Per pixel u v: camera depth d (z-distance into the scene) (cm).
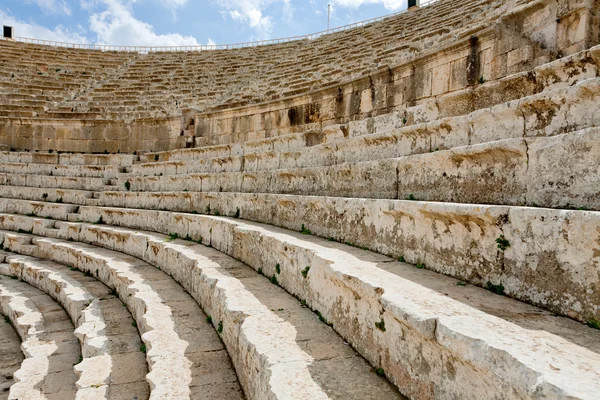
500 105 520
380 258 484
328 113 1368
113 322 705
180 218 1038
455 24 1554
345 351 374
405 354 304
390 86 1192
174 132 1864
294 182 878
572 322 276
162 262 902
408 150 684
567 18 779
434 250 425
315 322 443
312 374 330
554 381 189
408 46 1587
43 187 1636
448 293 343
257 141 1277
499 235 350
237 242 755
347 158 827
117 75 2708
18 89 2338
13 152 1845
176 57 3048
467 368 245
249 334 409
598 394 177
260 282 601
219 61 2745
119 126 1939
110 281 928
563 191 362
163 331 557
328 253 491
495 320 277
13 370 702
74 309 811
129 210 1244
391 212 492
